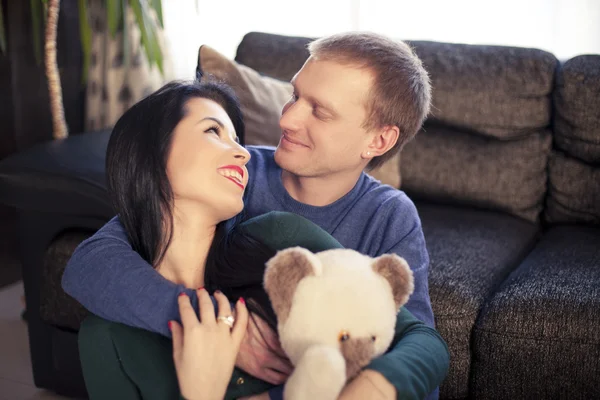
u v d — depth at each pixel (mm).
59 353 1873
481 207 2182
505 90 2135
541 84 2119
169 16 2805
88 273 1012
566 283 1627
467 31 2760
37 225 1848
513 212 2146
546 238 2033
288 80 2266
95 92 2758
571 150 2105
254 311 964
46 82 2773
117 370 989
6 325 2324
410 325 990
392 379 838
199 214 1043
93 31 2711
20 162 1850
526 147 2141
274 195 1280
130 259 1014
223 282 1019
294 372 785
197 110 1056
